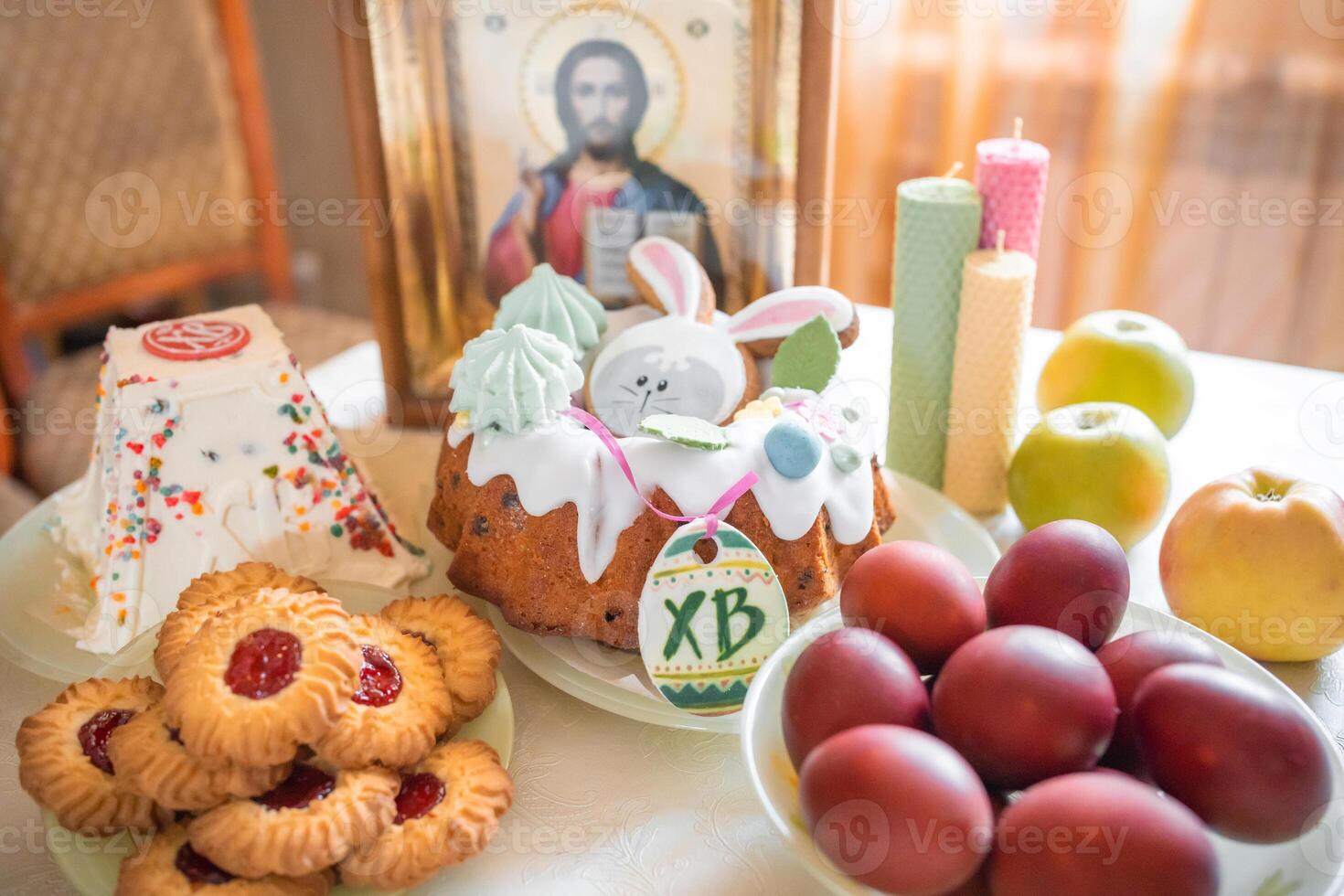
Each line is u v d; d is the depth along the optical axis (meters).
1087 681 0.42
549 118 0.65
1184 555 0.54
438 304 0.69
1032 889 0.39
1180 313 1.03
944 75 0.96
